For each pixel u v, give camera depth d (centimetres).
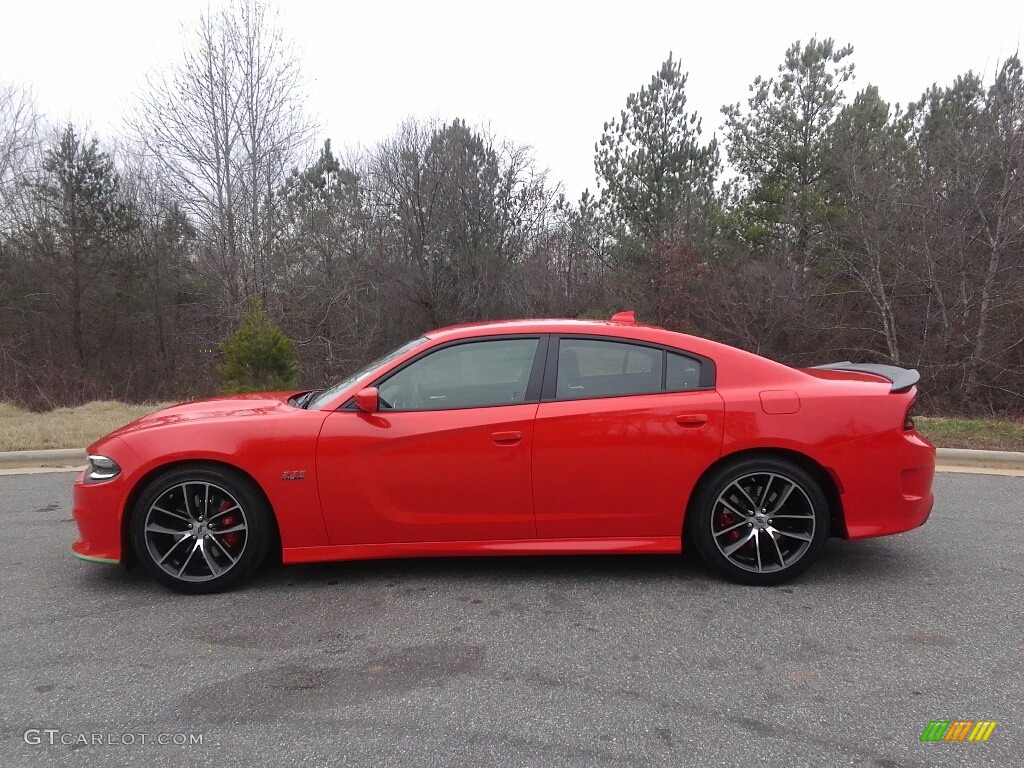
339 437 358
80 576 396
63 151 2488
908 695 264
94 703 262
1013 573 392
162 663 292
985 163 1595
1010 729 241
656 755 228
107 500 359
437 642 310
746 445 359
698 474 362
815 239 2123
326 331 2183
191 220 1850
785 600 354
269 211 1781
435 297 2262
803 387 368
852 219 1880
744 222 2270
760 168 2275
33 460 743
